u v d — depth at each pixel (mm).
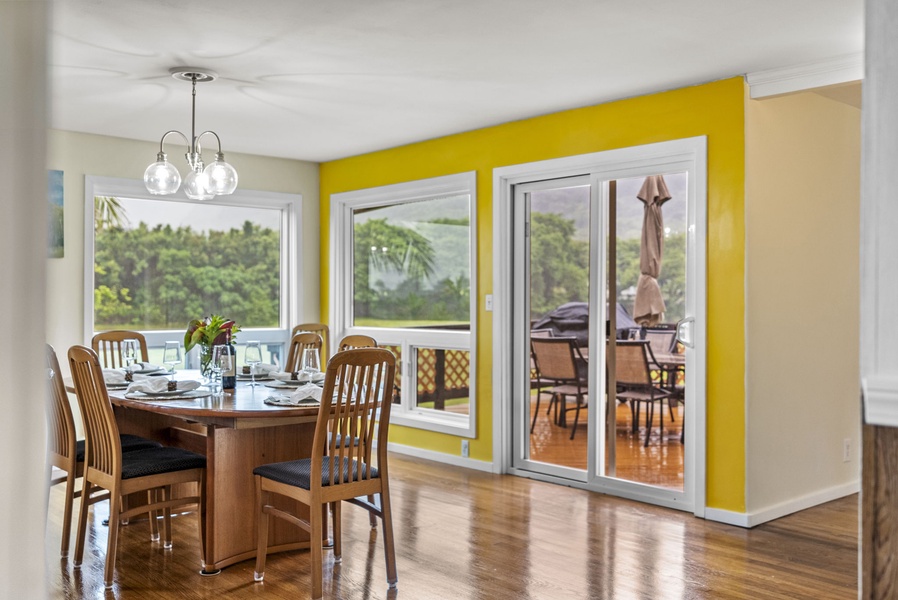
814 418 4719
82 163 5754
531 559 3691
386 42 3709
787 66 4070
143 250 6195
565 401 5219
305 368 4156
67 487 3688
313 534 3150
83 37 3619
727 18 3389
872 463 1153
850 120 5031
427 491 4996
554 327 5277
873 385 1146
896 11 1138
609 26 3484
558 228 5258
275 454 3771
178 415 3387
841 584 3371
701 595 3240
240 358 6676
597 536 4047
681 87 4492
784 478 4488
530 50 3830
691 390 4484
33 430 1059
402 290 6438
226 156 6535
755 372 4270
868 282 1164
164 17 3367
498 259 5484
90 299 5773
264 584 3381
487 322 5586
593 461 4984
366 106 4953
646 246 4730
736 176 4254
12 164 1028
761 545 3902
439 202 6090
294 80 4359
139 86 4469
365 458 3350
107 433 3387
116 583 3381
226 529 3582
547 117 5184
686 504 4516
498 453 5508
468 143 5707
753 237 4262
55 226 5594
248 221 6785
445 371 6059
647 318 4723
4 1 1019
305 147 6332
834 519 4398
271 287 6949
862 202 1174
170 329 6328
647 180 4727
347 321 6949
